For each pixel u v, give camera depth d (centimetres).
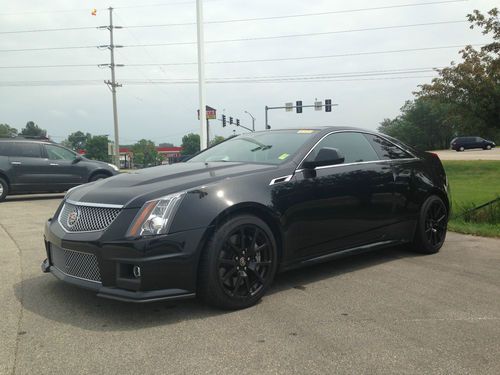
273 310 392
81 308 396
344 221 486
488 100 1545
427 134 9538
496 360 304
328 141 499
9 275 499
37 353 313
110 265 361
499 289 453
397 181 547
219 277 379
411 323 365
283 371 288
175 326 357
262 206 410
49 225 430
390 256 588
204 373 286
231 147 544
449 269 526
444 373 287
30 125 12369
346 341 331
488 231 753
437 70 1945
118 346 323
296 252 445
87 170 1427
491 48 1272
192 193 381
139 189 389
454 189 1969
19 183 1312
